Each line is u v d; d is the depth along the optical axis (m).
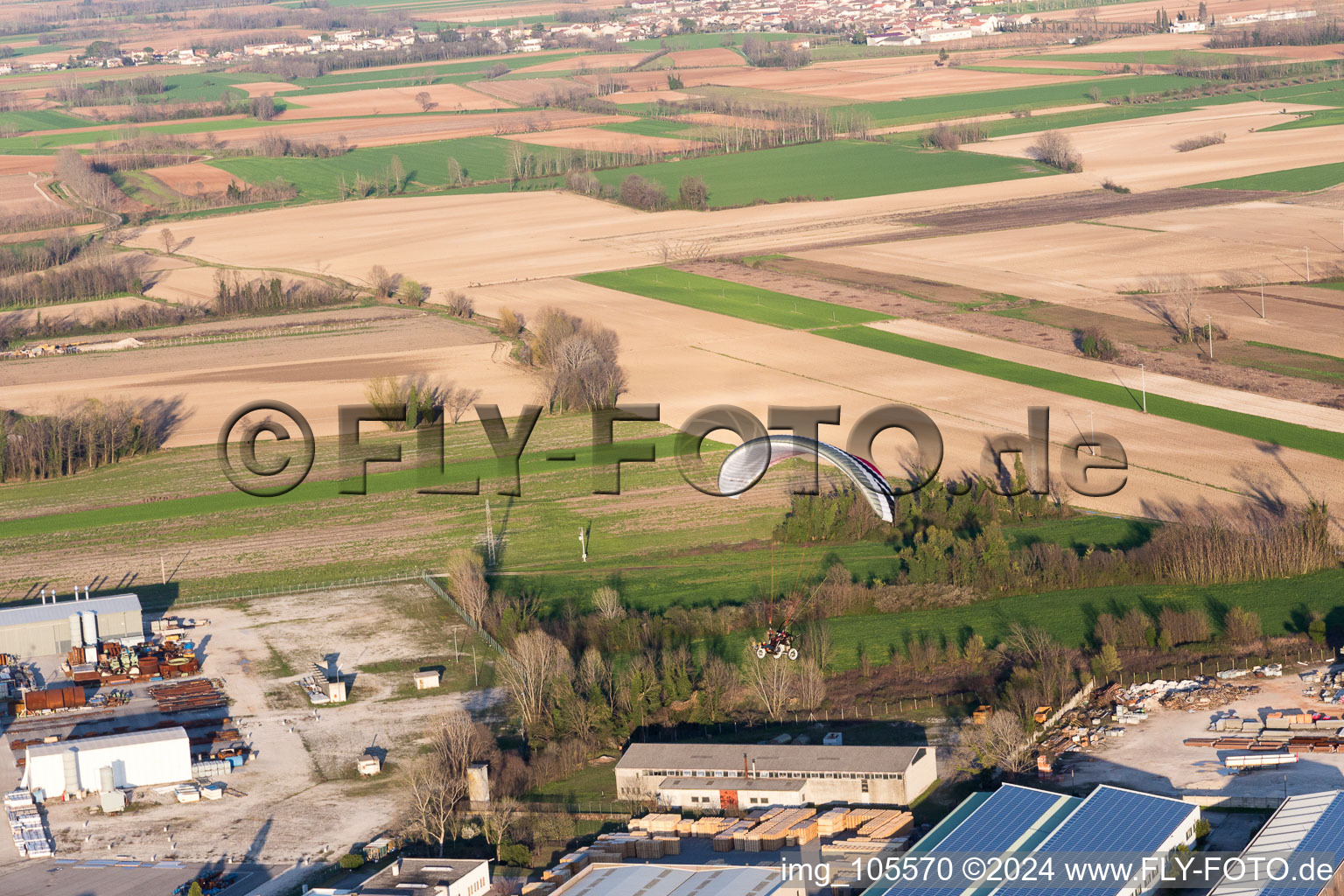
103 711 137.12
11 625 151.25
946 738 122.25
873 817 108.12
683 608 152.38
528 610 154.50
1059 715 124.19
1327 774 110.50
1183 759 114.94
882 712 128.38
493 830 110.12
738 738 125.88
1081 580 153.00
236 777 123.44
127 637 154.75
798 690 131.50
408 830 112.00
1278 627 140.00
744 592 157.00
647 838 107.69
